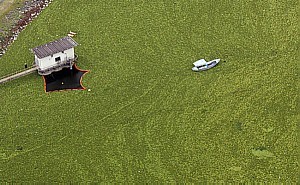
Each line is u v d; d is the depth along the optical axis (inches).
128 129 4611.2
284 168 4192.9
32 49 5246.1
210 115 4739.2
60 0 6653.5
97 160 4315.9
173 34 5905.5
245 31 5930.1
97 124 4670.3
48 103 4921.3
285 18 6146.7
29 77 5246.1
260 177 4124.0
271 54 5531.5
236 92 4997.5
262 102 4869.6
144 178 4148.6
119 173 4195.4
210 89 5049.2
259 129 4571.9
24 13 6397.6
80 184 4104.3
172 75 5251.0
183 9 6363.2
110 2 6555.1
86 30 6013.8
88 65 5418.3
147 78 5221.5
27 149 4429.1
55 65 5251.0
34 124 4672.7
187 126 4628.4
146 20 6171.3
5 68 5393.7
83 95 5017.2
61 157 4345.5
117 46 5713.6
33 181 4138.8
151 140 4490.7
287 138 4468.5
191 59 5487.2
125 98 4968.0
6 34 5979.3
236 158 4298.7
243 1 6476.4
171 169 4220.0
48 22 6186.0
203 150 4379.9
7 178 4165.8
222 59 5472.4
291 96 4928.6
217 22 6097.4
